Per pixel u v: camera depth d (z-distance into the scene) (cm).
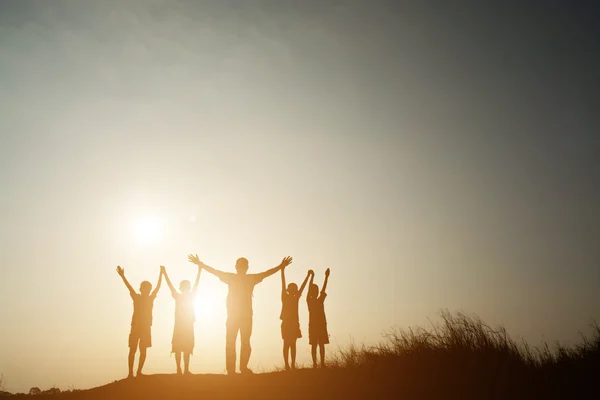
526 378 1211
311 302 1482
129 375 1333
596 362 1262
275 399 1090
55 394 1373
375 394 1127
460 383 1191
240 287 1230
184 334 1423
